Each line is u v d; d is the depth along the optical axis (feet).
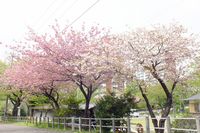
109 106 56.80
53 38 69.56
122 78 54.85
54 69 69.97
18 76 80.12
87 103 69.97
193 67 52.60
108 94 62.80
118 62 52.34
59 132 63.77
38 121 104.32
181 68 52.19
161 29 52.47
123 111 57.26
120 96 59.72
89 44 66.49
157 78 50.60
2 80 101.65
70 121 74.02
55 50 68.33
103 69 54.65
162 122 48.85
